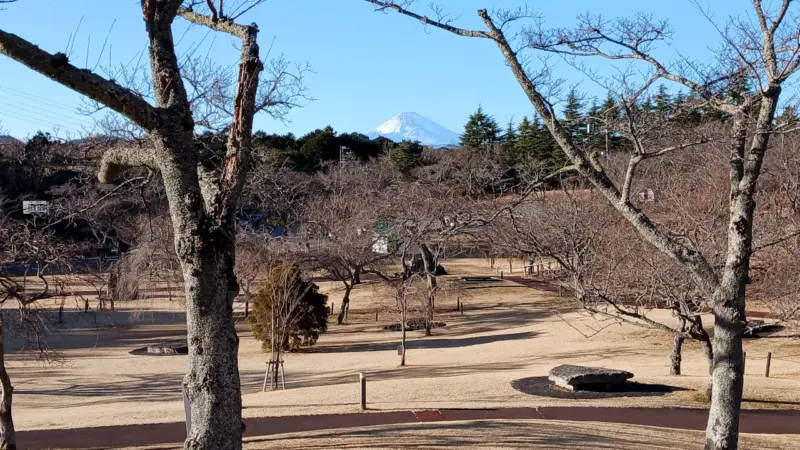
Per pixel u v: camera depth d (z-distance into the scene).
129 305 45.06
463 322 40.84
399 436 12.90
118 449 13.70
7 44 6.00
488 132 71.50
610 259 17.50
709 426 8.59
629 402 18.41
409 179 60.84
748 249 8.51
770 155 20.64
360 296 51.41
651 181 22.73
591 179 8.98
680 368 23.86
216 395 6.55
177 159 6.57
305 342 33.94
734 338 8.45
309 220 43.41
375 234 43.66
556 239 20.94
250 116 7.05
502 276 55.75
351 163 64.25
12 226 18.19
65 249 18.53
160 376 27.84
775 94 8.40
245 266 39.34
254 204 41.94
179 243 6.58
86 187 21.06
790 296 19.27
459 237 61.28
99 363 30.50
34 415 19.67
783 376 22.39
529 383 21.47
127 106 6.32
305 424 15.83
